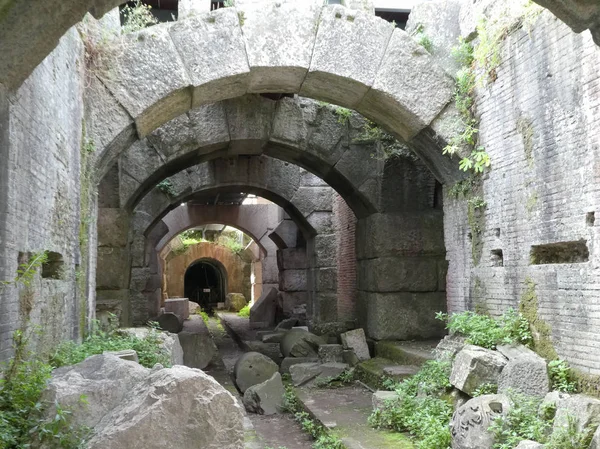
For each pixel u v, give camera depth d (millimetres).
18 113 4559
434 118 7688
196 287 41562
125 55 7262
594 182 5285
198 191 13594
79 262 6824
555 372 5625
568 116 5637
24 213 4730
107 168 8023
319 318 13961
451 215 8219
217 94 7863
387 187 10641
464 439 5285
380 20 7766
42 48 4375
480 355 6207
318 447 6504
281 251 19156
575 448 4496
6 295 4309
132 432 3820
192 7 7633
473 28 7398
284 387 9906
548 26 5918
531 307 6289
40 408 4004
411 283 10719
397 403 6910
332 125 10797
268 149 11438
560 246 5977
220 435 4023
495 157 7043
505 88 6781
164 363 7012
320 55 7594
